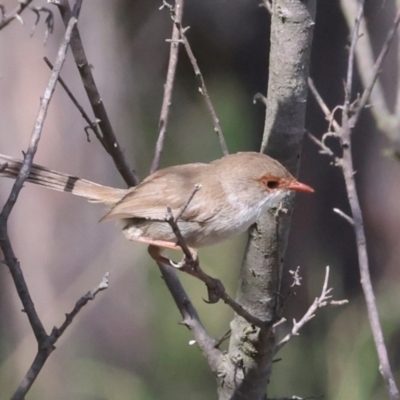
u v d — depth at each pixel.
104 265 12.95
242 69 16.86
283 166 6.75
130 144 13.90
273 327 6.19
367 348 10.43
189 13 16.75
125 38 13.91
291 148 6.70
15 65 12.08
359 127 14.47
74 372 12.77
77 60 6.54
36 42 12.06
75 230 12.77
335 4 13.91
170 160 15.88
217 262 14.88
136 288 13.52
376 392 10.99
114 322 13.34
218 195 6.84
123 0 14.75
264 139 6.87
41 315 12.66
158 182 7.13
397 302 11.89
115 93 13.46
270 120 6.66
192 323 7.05
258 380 6.74
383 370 5.92
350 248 14.47
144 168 15.48
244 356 6.67
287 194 6.68
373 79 6.60
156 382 13.32
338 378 11.15
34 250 12.64
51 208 12.67
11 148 12.07
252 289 6.54
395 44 11.87
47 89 5.01
